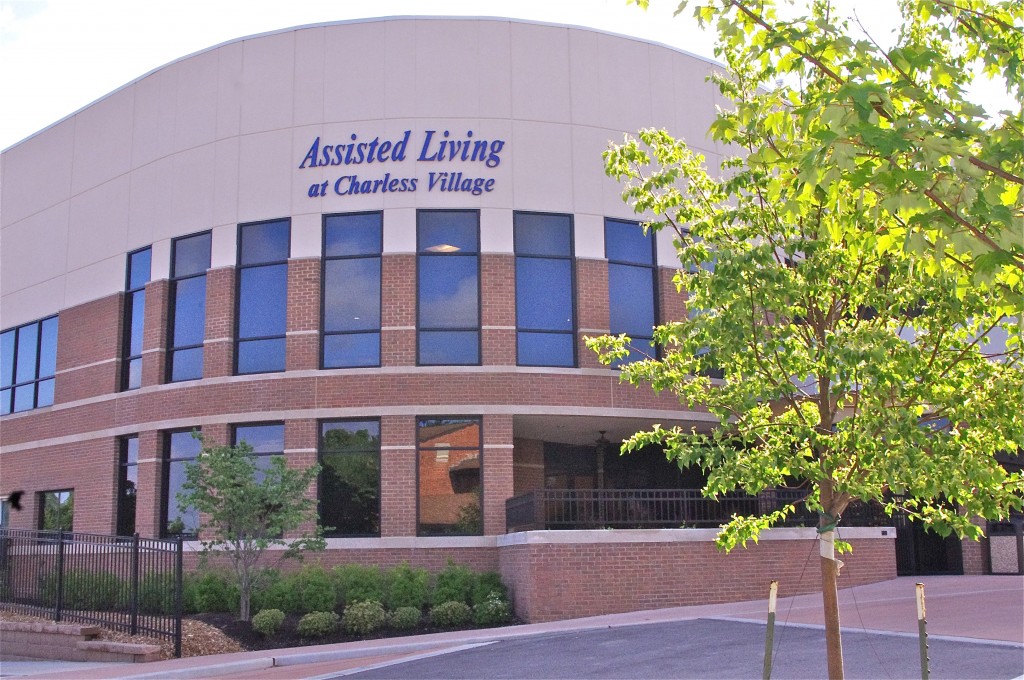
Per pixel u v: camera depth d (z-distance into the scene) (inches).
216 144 920.9
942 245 216.2
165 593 647.8
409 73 885.8
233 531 696.4
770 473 292.7
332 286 864.9
